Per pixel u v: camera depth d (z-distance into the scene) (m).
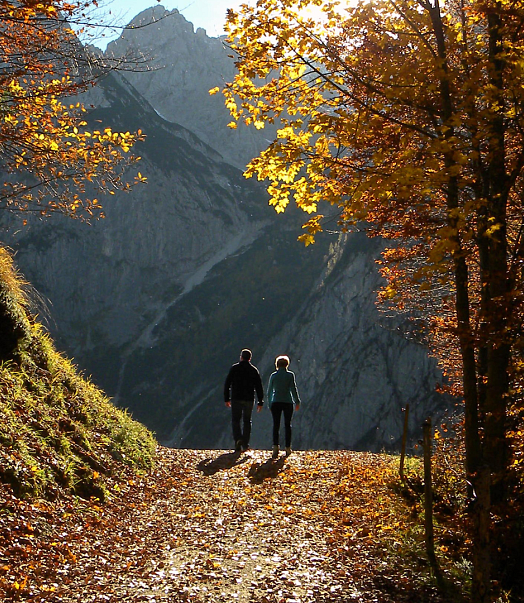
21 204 7.17
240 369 12.62
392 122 6.47
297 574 5.36
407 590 5.11
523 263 5.79
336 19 6.46
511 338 5.38
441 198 7.01
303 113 6.87
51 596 4.40
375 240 80.19
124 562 5.48
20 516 5.64
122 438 9.88
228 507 7.83
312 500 8.44
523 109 5.62
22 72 6.07
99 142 7.04
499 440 5.77
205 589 4.88
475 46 6.48
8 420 6.95
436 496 7.47
